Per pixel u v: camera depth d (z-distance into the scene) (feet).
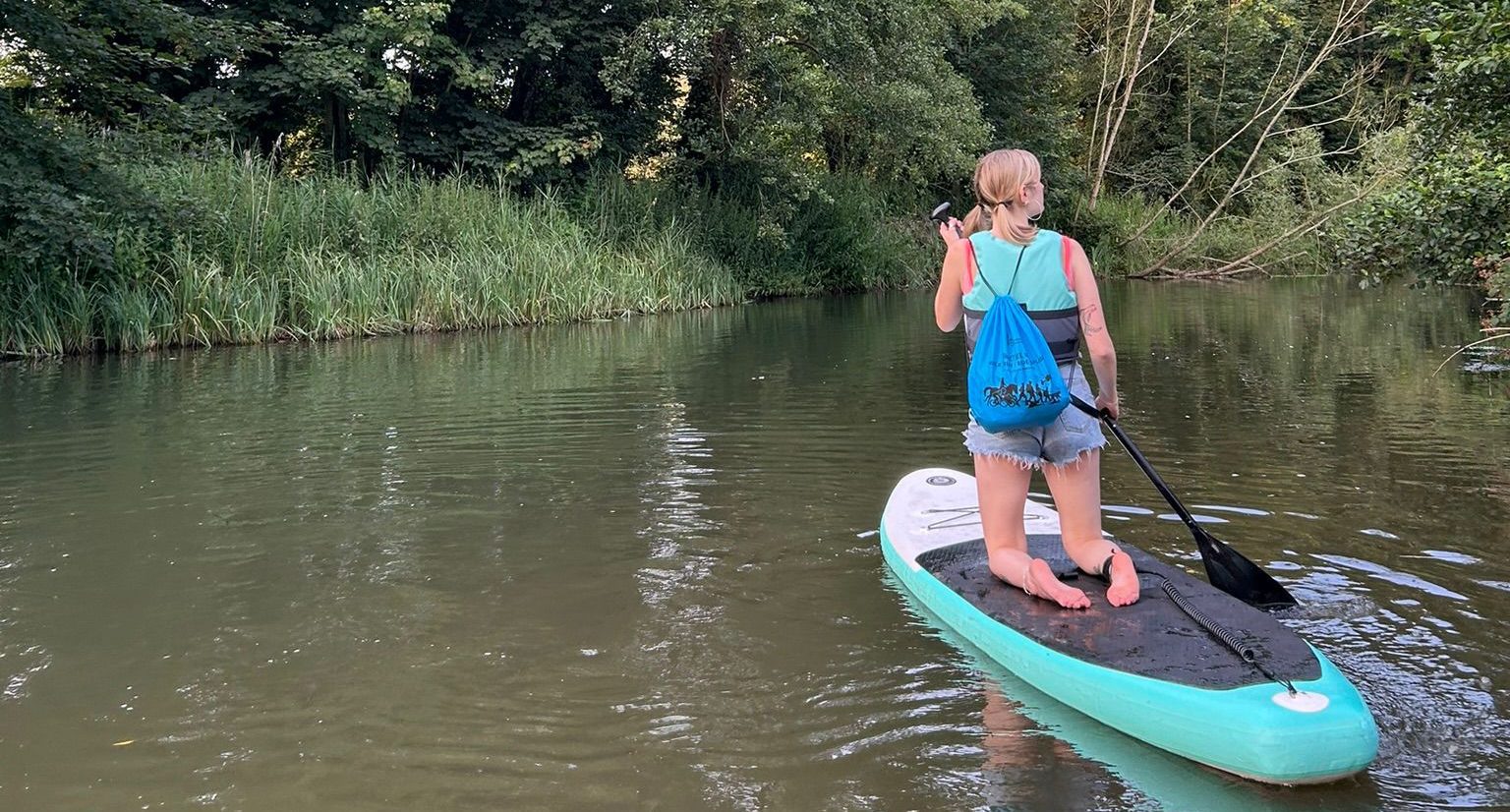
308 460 18.31
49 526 14.39
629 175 62.28
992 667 9.78
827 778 7.85
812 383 26.94
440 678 9.59
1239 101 97.35
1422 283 26.55
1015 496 10.86
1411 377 26.81
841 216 68.08
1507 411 21.72
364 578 12.25
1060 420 10.38
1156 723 8.28
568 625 10.81
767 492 15.99
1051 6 84.79
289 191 44.06
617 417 22.31
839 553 13.03
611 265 51.19
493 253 47.50
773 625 10.77
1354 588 11.29
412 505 15.37
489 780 7.88
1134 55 94.12
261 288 40.45
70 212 34.06
